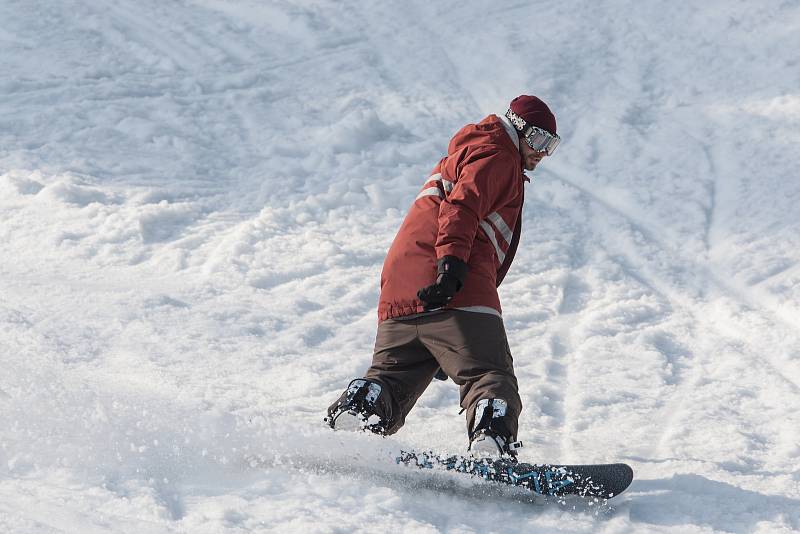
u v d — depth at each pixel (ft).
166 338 46.14
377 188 72.59
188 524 26.45
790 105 92.99
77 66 98.78
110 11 116.06
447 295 31.17
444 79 102.42
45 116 83.92
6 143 77.61
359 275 58.59
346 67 104.22
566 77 101.91
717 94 97.04
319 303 53.93
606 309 56.70
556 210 74.13
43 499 26.84
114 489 27.91
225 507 27.63
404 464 31.30
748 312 57.62
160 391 38.78
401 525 27.71
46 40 105.50
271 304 52.85
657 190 77.66
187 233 62.80
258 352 46.11
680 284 62.69
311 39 111.75
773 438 40.29
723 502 32.27
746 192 76.69
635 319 56.03
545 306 56.95
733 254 66.80
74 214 63.46
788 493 33.37
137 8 118.11
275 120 89.40
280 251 61.05
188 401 37.50
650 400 44.39
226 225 64.95
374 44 111.34
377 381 32.68
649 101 96.43
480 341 32.30
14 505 26.30
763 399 45.19
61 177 70.44
